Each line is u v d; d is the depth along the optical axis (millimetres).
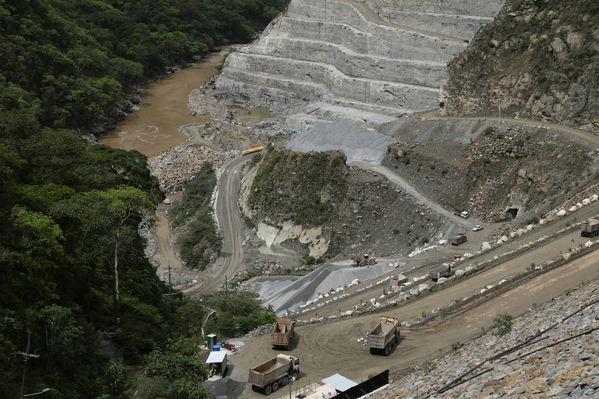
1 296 57344
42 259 63312
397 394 45000
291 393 56812
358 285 90375
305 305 88375
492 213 112312
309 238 122938
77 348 58844
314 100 197500
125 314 73250
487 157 120500
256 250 124062
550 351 37688
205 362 62531
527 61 135375
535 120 126938
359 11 193000
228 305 84875
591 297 48875
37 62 196375
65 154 96062
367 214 121938
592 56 125562
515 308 64875
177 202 145625
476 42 148625
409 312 70750
